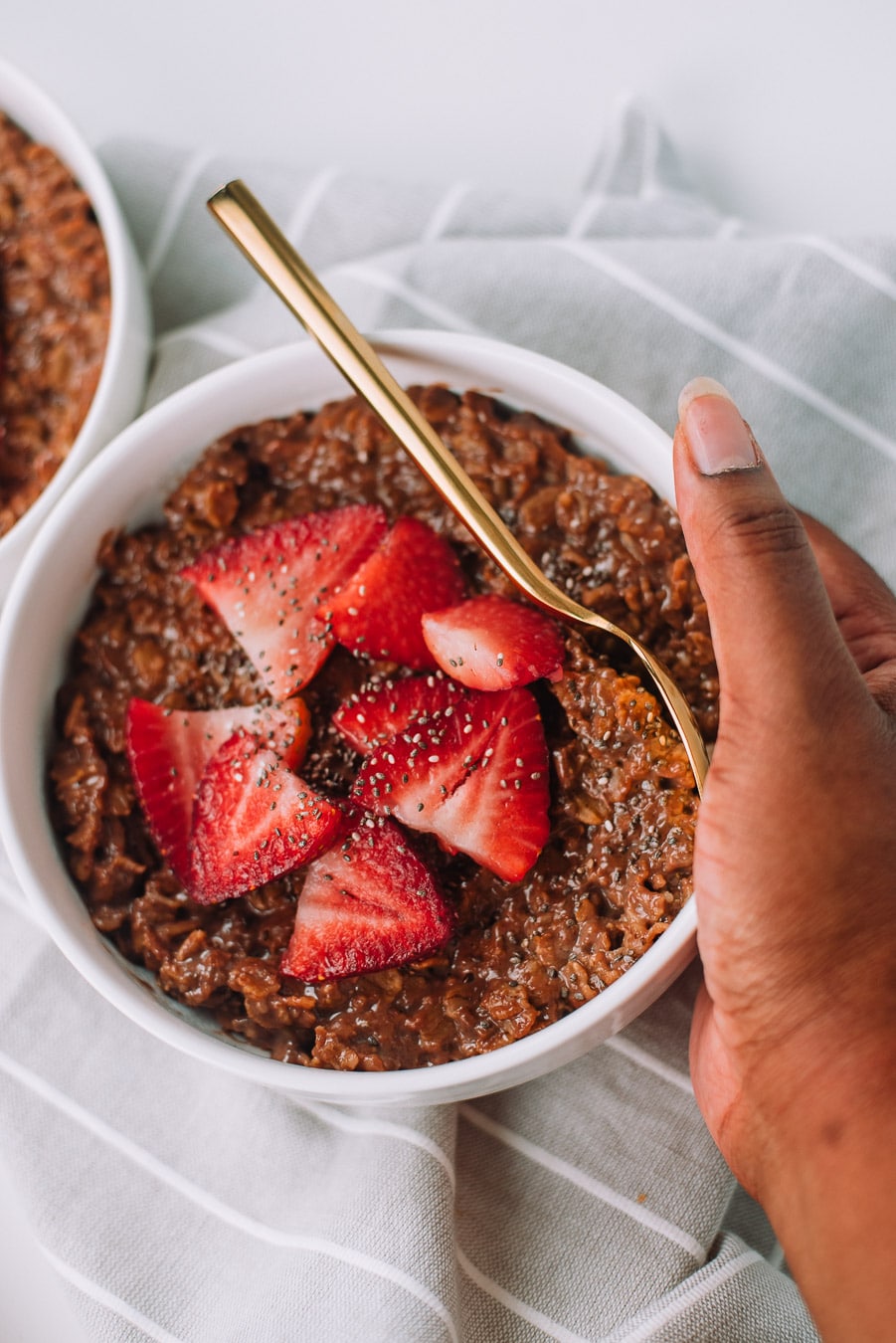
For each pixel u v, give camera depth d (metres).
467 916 0.43
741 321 0.48
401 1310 0.43
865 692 0.39
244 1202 0.46
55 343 0.52
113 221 0.50
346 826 0.43
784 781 0.39
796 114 0.54
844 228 0.54
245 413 0.45
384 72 0.55
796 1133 0.40
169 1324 0.45
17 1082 0.47
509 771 0.42
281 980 0.42
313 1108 0.46
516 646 0.42
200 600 0.45
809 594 0.39
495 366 0.44
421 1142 0.45
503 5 0.54
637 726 0.42
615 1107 0.46
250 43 0.55
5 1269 0.48
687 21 0.54
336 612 0.44
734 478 0.39
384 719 0.43
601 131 0.54
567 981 0.42
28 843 0.43
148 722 0.44
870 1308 0.38
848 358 0.48
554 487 0.44
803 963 0.39
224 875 0.43
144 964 0.43
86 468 0.46
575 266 0.49
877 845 0.39
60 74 0.55
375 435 0.45
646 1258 0.45
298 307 0.43
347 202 0.51
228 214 0.43
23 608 0.44
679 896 0.41
